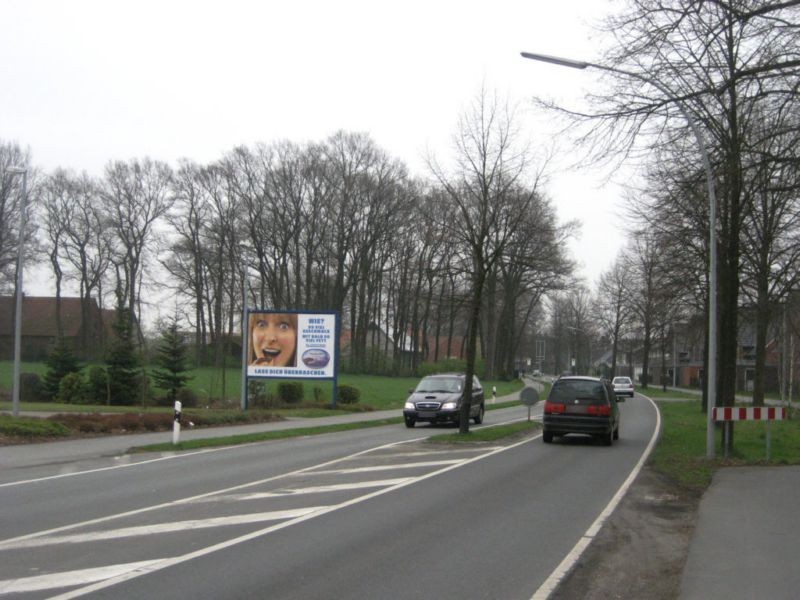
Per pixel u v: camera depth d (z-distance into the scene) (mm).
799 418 30547
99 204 58562
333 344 31656
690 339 36406
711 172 14227
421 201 54375
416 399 25719
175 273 58875
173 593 6062
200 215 58031
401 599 6027
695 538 8375
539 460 15852
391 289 67125
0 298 73000
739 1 10531
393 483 12281
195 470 13883
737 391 67812
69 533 8281
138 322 58594
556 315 96562
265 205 57312
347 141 57312
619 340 72125
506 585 6480
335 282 61344
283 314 31797
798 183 11625
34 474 13281
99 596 5957
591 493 11602
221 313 58281
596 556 7598
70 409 28656
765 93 11297
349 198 56812
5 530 8430
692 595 6199
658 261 27938
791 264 23875
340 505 10164
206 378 47156
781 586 6457
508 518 9484
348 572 6801
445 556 7465
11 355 65312
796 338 42062
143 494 11016
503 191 20703
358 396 37125
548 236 32781
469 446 18656
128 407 31281
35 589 6133
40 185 53688
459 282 36719
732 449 16625
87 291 60000
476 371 67938
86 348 60031
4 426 18609
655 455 16734
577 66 12906
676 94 12172
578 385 19156
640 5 11383
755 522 9305
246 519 9125
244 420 25578
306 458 15961
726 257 17609
